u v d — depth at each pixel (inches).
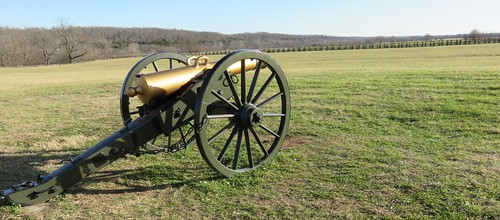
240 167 210.2
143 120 172.1
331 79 561.6
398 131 269.4
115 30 4940.9
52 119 374.9
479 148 221.9
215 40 5002.5
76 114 398.6
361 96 401.1
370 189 169.0
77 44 3666.3
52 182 155.7
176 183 186.7
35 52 3521.2
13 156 243.3
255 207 156.9
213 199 166.4
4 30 3774.6
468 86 415.8
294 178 185.9
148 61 210.7
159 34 5068.9
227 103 178.1
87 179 194.5
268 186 177.6
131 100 474.0
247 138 191.5
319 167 200.1
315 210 152.3
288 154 221.5
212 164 176.9
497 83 423.5
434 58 1331.2
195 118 164.7
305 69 919.7
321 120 312.3
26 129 330.3
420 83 457.4
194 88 180.2
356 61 1362.0
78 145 267.3
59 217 152.9
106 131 311.9
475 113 301.6
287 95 202.4
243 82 183.3
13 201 149.2
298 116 328.5
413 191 164.4
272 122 307.1
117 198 171.3
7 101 535.2
